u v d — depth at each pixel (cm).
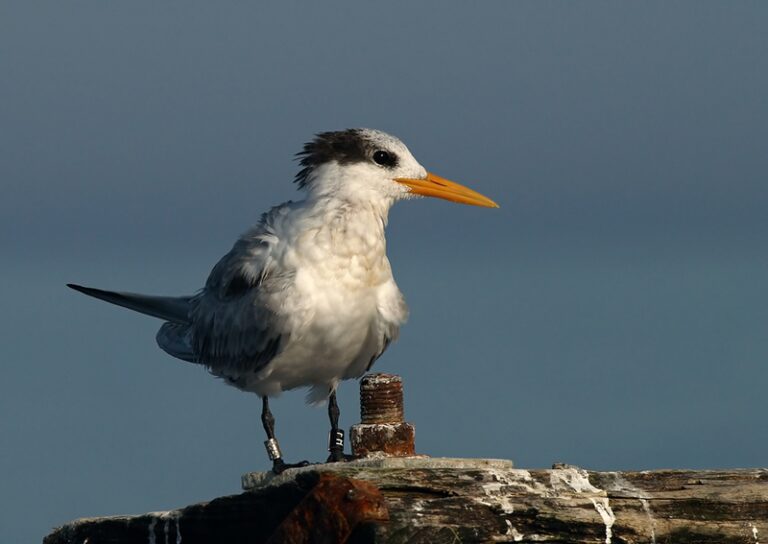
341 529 949
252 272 1338
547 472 1029
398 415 1215
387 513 959
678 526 1005
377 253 1335
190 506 1130
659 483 1033
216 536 1123
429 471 1015
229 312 1369
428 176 1388
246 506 1083
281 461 1366
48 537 1270
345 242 1316
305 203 1355
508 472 1020
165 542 1155
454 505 982
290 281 1305
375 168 1357
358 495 952
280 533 965
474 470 1013
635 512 1011
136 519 1173
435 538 960
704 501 1020
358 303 1323
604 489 1027
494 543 980
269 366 1345
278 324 1307
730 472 1042
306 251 1312
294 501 1027
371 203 1347
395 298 1352
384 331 1352
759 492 1018
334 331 1318
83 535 1221
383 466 1027
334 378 1389
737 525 1009
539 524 991
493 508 988
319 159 1370
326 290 1308
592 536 998
